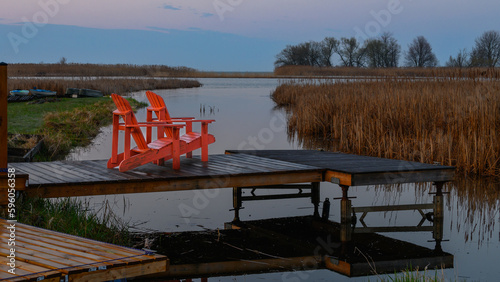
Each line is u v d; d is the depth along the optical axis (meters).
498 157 11.61
